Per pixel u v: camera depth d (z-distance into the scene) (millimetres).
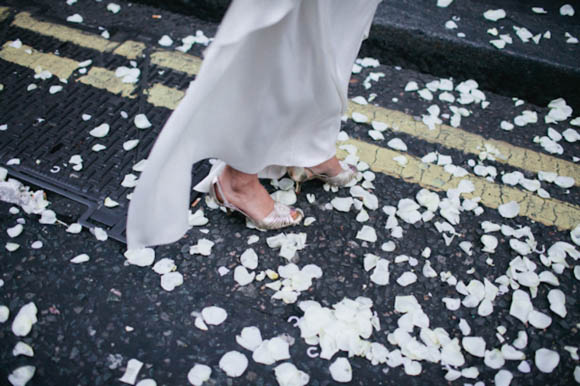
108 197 1956
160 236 1524
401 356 1591
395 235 1916
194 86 1167
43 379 1500
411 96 2514
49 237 1832
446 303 1733
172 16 2865
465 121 2412
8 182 1963
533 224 2006
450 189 2078
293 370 1528
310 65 1392
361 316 1648
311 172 1956
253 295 1724
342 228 1932
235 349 1599
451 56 2584
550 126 2414
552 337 1676
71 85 2402
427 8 2727
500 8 2781
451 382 1562
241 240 1867
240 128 1452
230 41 1110
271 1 1098
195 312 1672
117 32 2727
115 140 2170
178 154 1338
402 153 2242
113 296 1691
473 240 1934
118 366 1540
